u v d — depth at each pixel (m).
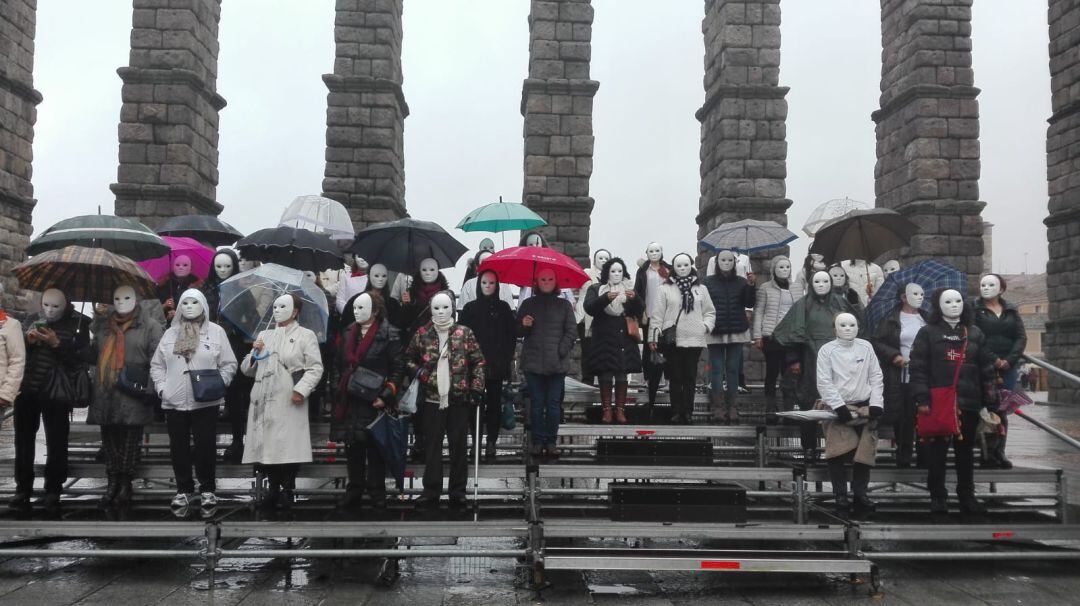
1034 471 9.10
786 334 10.44
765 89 21.09
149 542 8.29
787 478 8.72
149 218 20.88
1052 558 7.50
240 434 9.77
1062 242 26.86
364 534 7.25
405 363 8.45
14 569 7.38
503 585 7.08
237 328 9.39
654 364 11.68
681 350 10.96
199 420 8.35
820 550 7.72
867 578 7.32
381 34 21.78
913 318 9.52
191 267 10.65
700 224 23.16
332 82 21.44
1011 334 9.62
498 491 9.23
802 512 8.29
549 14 21.31
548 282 9.60
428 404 8.43
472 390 8.51
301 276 9.05
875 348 9.44
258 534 7.18
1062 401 26.52
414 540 8.66
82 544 8.18
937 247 22.38
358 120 21.53
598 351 10.57
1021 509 9.40
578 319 12.22
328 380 10.61
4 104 22.97
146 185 20.88
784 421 10.95
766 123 21.19
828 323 10.20
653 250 11.37
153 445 11.25
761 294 12.24
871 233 11.28
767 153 21.14
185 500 8.35
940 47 22.80
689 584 7.20
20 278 8.48
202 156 22.22
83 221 8.95
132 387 8.36
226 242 12.64
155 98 21.03
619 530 7.33
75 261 7.88
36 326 8.34
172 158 20.98
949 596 6.89
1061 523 8.30
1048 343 27.41
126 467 8.59
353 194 21.38
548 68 21.25
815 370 10.18
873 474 9.32
